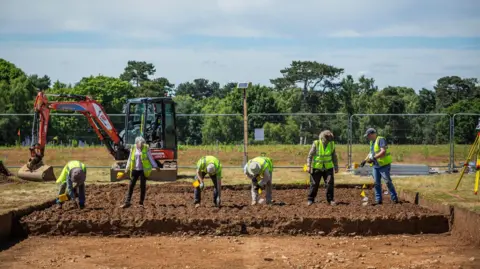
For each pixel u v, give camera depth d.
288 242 11.97
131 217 12.72
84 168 13.77
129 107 21.25
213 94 130.50
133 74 100.06
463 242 12.01
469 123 23.84
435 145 23.56
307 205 14.35
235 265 10.12
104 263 10.26
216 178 14.10
